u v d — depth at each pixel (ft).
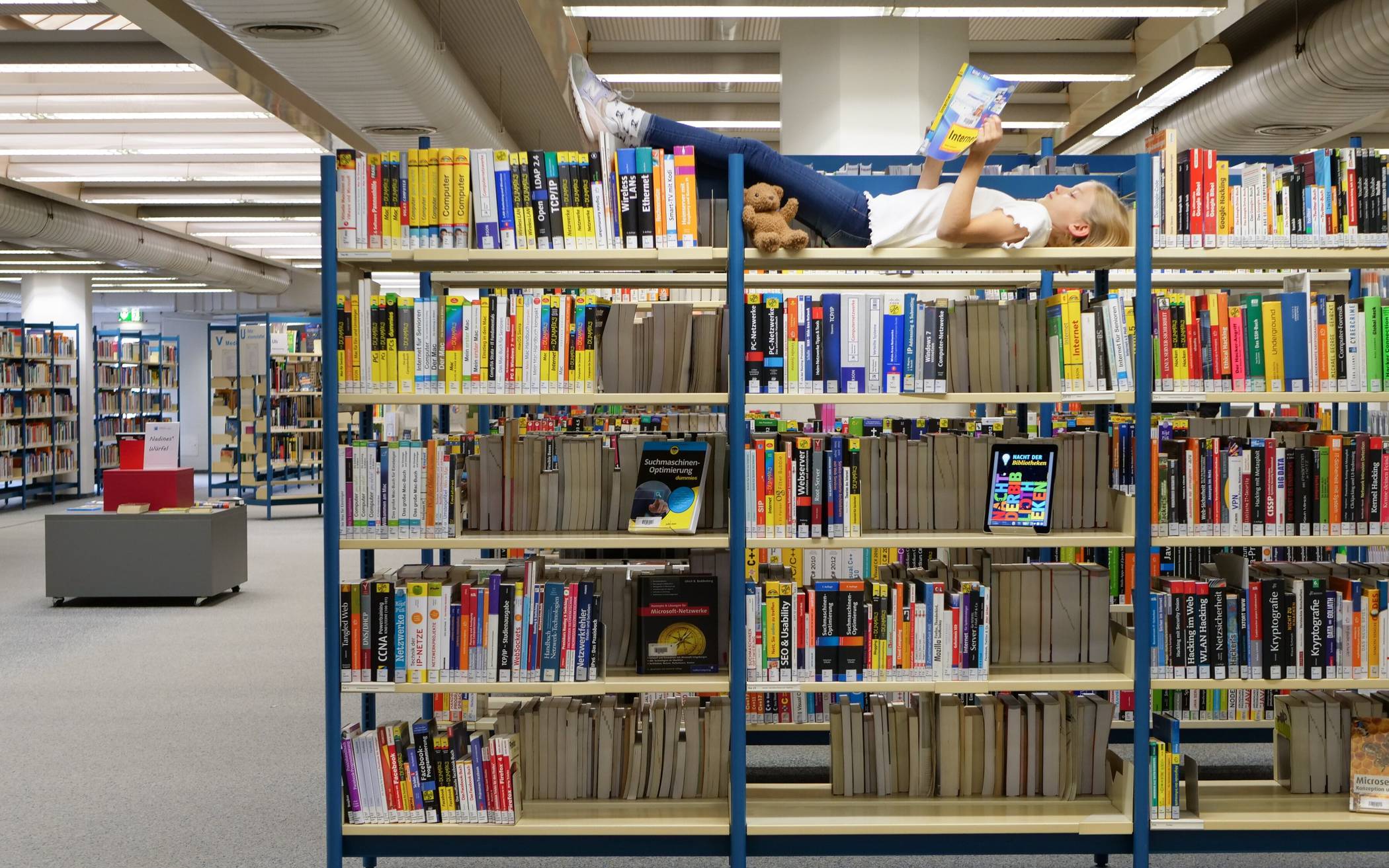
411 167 9.98
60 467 53.42
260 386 47.85
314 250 58.95
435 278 13.29
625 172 9.99
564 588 10.14
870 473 10.73
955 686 10.10
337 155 9.93
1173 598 10.41
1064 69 29.43
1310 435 11.06
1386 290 14.93
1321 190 10.43
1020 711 10.68
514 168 9.98
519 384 10.12
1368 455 10.56
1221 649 10.44
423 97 22.76
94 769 14.70
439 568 11.23
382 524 10.18
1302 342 10.50
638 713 10.72
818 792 10.91
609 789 10.68
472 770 10.08
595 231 10.03
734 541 9.99
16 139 33.45
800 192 10.19
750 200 9.91
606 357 10.48
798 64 25.16
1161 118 33.24
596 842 10.09
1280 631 10.50
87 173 37.86
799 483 10.10
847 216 10.24
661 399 10.04
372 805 10.14
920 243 10.28
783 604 10.17
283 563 34.04
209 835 12.33
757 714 14.16
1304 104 26.37
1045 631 10.88
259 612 26.27
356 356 10.10
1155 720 10.55
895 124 24.36
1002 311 10.62
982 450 10.71
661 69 30.58
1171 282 14.71
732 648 10.00
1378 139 36.96
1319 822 10.15
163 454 27.63
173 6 19.57
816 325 10.12
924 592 10.25
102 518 26.61
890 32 24.34
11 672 20.22
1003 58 29.50
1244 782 11.31
